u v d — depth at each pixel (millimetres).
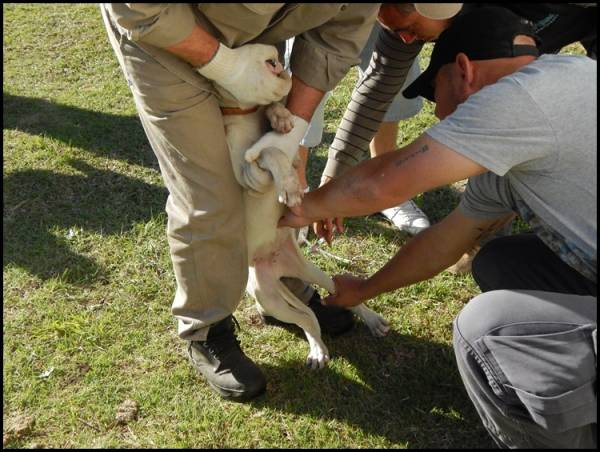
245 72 2098
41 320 2900
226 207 2283
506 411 2100
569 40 2543
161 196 3656
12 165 3877
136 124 4297
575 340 1997
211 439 2418
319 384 2619
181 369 2684
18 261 3207
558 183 2031
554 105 1950
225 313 2475
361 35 2254
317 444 2402
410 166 2041
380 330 2818
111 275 3139
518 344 2031
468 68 2068
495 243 2545
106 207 3566
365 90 2746
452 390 2598
